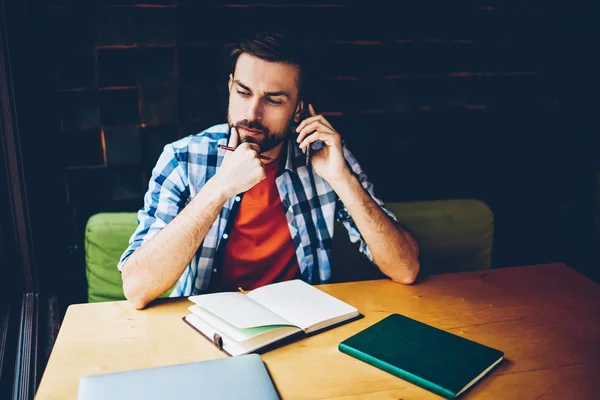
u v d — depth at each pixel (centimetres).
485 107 218
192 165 150
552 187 233
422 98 210
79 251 188
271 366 99
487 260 199
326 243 164
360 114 204
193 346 106
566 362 104
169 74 183
